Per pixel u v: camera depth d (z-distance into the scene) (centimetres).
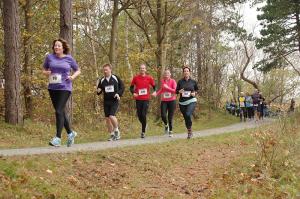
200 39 3681
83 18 2578
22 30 1952
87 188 712
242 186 836
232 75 4747
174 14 2430
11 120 1482
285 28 3741
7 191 599
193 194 790
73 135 979
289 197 801
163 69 2450
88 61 2706
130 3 2170
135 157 941
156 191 777
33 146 1117
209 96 3706
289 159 1023
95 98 2173
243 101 3069
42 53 2120
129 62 2780
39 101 2059
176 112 2755
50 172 714
